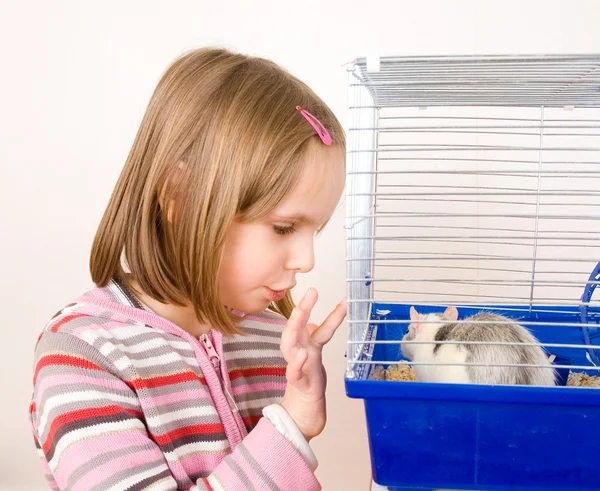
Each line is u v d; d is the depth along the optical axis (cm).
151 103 89
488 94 96
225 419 90
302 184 81
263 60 94
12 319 184
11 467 192
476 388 73
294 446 79
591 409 74
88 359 82
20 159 176
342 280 173
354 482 185
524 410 75
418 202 166
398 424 77
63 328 85
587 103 106
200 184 82
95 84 172
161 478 77
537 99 103
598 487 76
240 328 102
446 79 83
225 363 98
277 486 77
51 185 177
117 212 91
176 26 168
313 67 166
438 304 112
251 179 80
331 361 180
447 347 97
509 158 162
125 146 173
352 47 165
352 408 181
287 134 81
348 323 79
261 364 107
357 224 89
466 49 162
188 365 90
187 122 84
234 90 84
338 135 88
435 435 77
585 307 113
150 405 83
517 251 164
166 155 84
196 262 83
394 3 162
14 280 182
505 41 161
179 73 88
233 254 84
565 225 162
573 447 75
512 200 163
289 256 86
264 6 166
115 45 170
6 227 180
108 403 79
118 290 93
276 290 87
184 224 84
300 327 82
